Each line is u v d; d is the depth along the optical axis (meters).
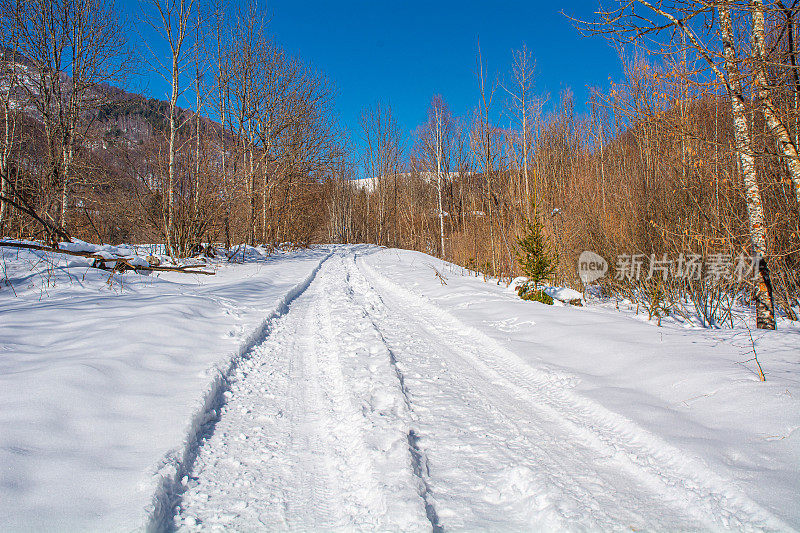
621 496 2.72
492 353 5.75
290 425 3.77
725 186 7.16
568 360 5.21
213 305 7.73
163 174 14.10
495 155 13.52
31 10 14.04
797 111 5.12
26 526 2.21
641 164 10.48
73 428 3.19
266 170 22.48
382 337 6.43
